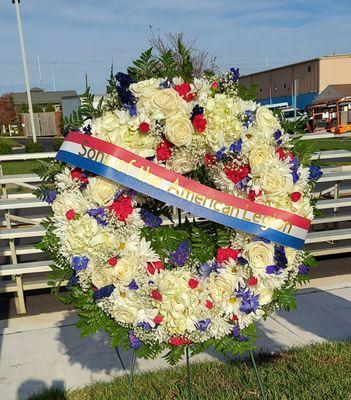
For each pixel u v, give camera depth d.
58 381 3.59
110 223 2.44
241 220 2.44
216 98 2.48
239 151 2.42
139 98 2.46
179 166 2.44
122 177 2.37
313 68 50.41
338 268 6.03
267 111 2.56
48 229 2.67
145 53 2.66
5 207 5.24
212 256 2.59
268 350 3.89
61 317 4.82
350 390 3.28
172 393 3.36
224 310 2.46
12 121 61.16
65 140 2.53
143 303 2.41
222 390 3.36
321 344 3.92
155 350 2.56
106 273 2.39
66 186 2.54
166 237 2.57
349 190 7.02
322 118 36.19
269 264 2.48
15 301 5.29
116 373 3.66
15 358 3.94
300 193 2.52
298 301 4.86
